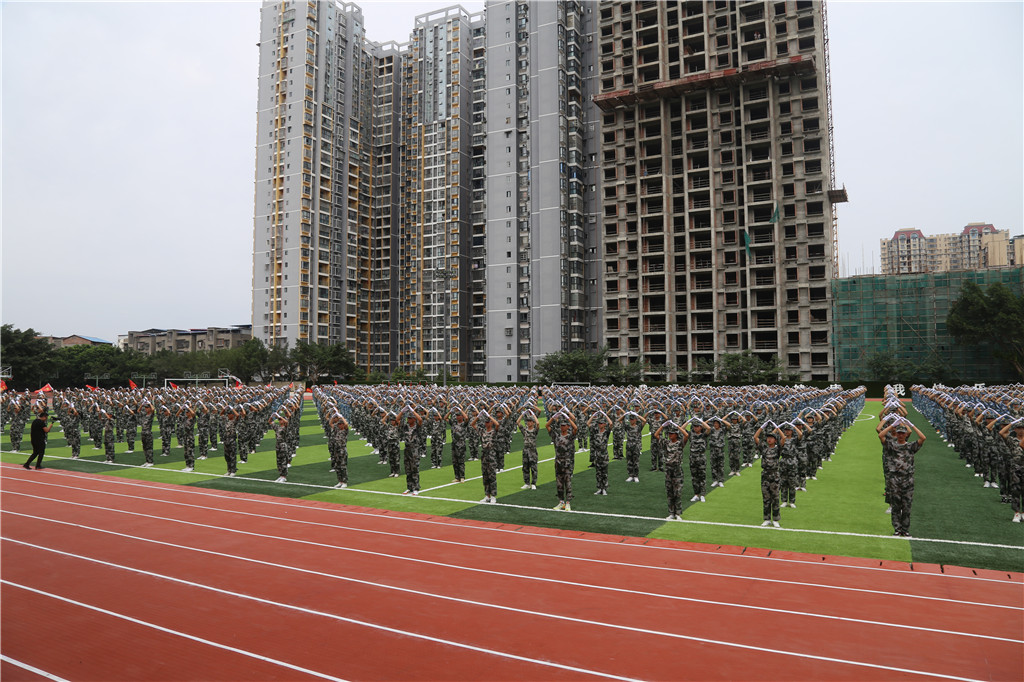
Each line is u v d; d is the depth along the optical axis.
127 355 119.12
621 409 25.89
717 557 12.37
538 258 102.19
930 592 10.24
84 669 7.73
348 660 7.94
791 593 10.24
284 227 118.31
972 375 76.19
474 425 19.98
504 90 106.25
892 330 79.94
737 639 8.47
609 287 95.81
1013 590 10.32
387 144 134.62
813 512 16.39
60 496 19.03
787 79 84.50
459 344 115.56
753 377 77.06
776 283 82.00
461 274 117.12
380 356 132.12
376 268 134.12
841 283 82.38
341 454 20.50
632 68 93.81
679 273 90.00
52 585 10.81
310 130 119.12
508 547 13.19
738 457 22.44
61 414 31.94
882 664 7.71
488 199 106.88
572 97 105.38
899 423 13.88
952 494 18.36
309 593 10.38
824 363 82.00
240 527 15.05
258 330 119.62
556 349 99.19
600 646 8.29
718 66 88.25
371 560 12.25
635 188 95.19
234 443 23.03
